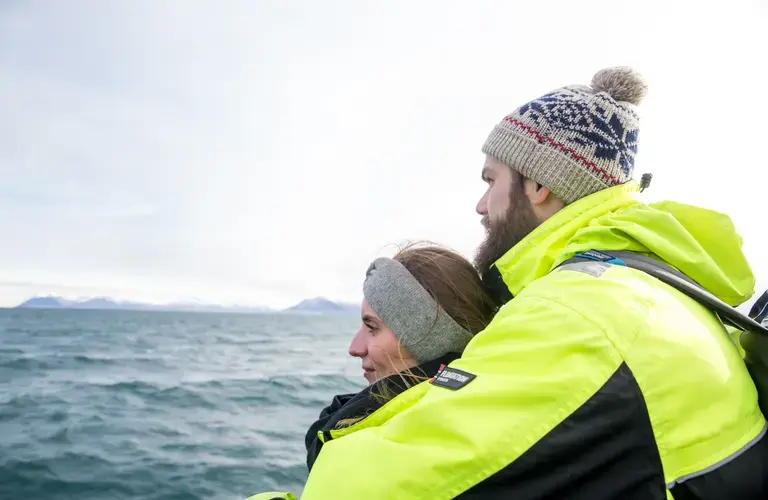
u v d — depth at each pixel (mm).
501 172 1821
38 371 18922
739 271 1440
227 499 6297
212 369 20328
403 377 1689
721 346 1224
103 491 6441
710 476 1080
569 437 1041
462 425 1087
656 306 1172
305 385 15609
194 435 9141
